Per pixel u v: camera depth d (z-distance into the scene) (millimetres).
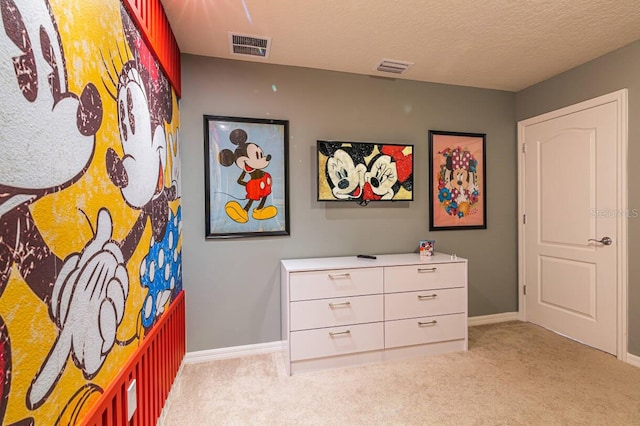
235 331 2365
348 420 1638
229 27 1927
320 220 2541
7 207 612
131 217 1248
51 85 747
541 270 2869
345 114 2596
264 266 2414
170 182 1889
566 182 2629
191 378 2041
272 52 2250
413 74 2660
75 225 854
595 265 2422
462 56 2352
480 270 2986
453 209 2885
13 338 629
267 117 2410
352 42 2127
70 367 825
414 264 2303
